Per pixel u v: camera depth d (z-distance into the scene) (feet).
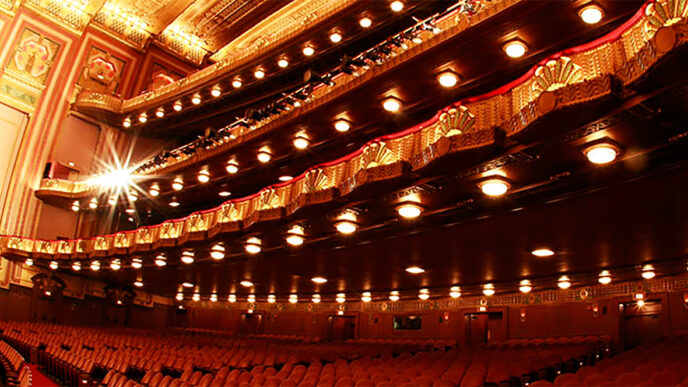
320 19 56.49
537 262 34.27
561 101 17.71
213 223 42.29
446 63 35.32
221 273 51.29
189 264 49.98
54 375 41.91
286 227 34.09
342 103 42.22
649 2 17.33
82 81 78.95
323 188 30.76
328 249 35.99
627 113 17.52
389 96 39.40
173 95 73.46
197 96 71.36
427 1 49.42
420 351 45.42
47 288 69.26
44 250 63.67
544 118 18.30
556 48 31.91
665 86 16.16
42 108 74.90
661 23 16.60
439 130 24.27
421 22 35.35
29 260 65.87
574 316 44.27
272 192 35.73
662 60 14.96
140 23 81.66
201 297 76.23
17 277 68.44
